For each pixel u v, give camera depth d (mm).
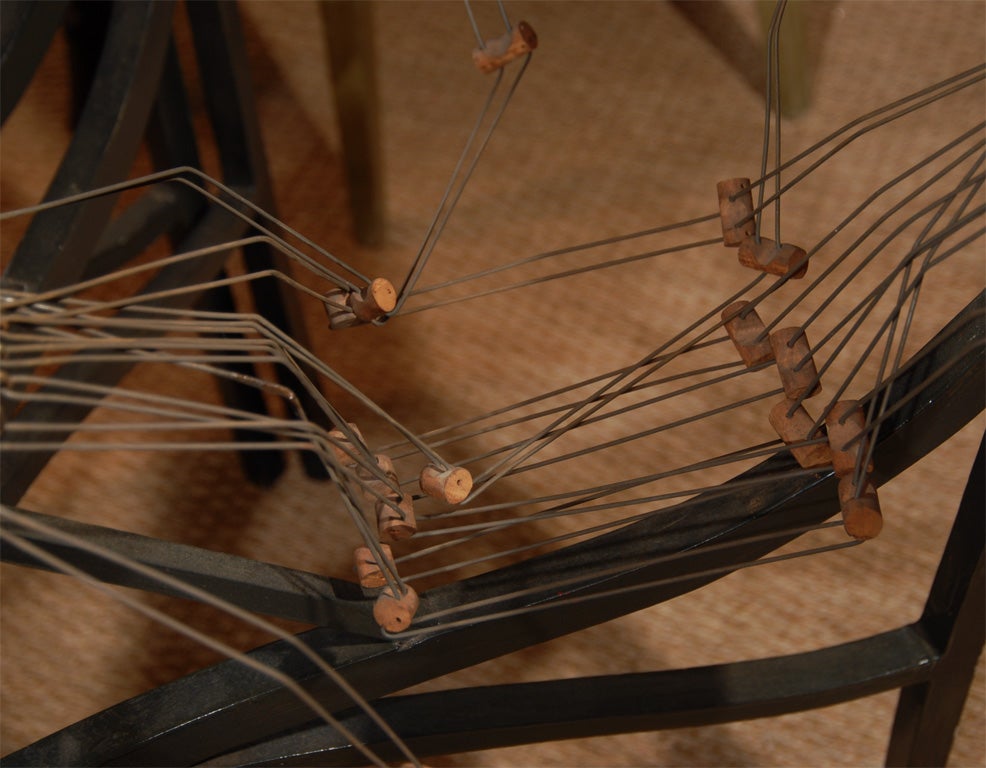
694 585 1539
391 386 2430
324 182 2859
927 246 1400
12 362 1301
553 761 2010
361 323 1479
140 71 1706
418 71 3146
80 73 2350
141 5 1712
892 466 1504
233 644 2109
